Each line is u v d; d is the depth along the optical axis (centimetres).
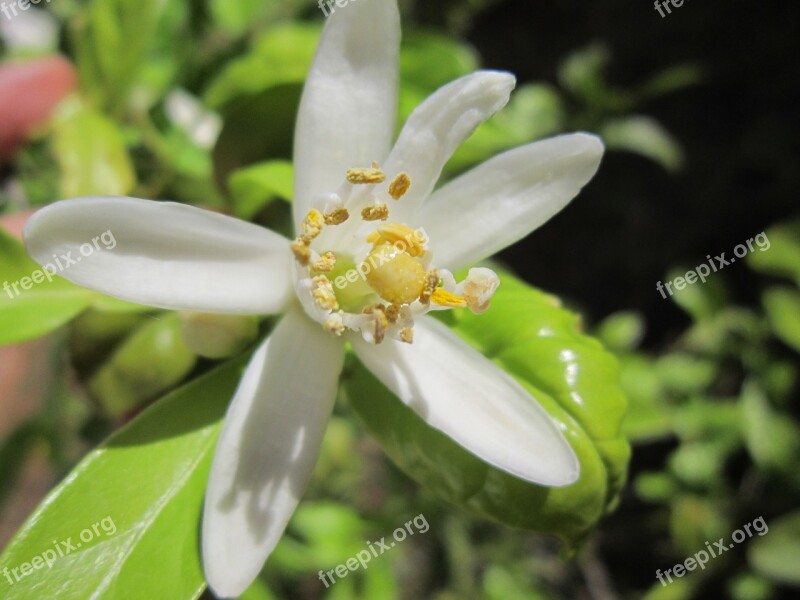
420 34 10
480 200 6
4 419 14
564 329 7
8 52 13
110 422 9
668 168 21
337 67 6
